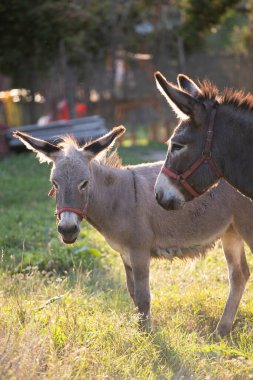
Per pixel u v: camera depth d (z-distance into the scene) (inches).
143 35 1154.0
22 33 781.9
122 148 965.2
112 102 1099.3
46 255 389.4
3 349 216.2
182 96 217.2
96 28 1055.0
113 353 233.6
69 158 261.9
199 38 1110.4
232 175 223.9
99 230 281.6
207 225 282.0
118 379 213.9
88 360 223.0
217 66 1113.4
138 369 223.6
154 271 352.2
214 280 339.0
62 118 1111.0
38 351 219.5
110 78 1161.4
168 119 1121.4
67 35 820.6
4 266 366.6
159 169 287.3
